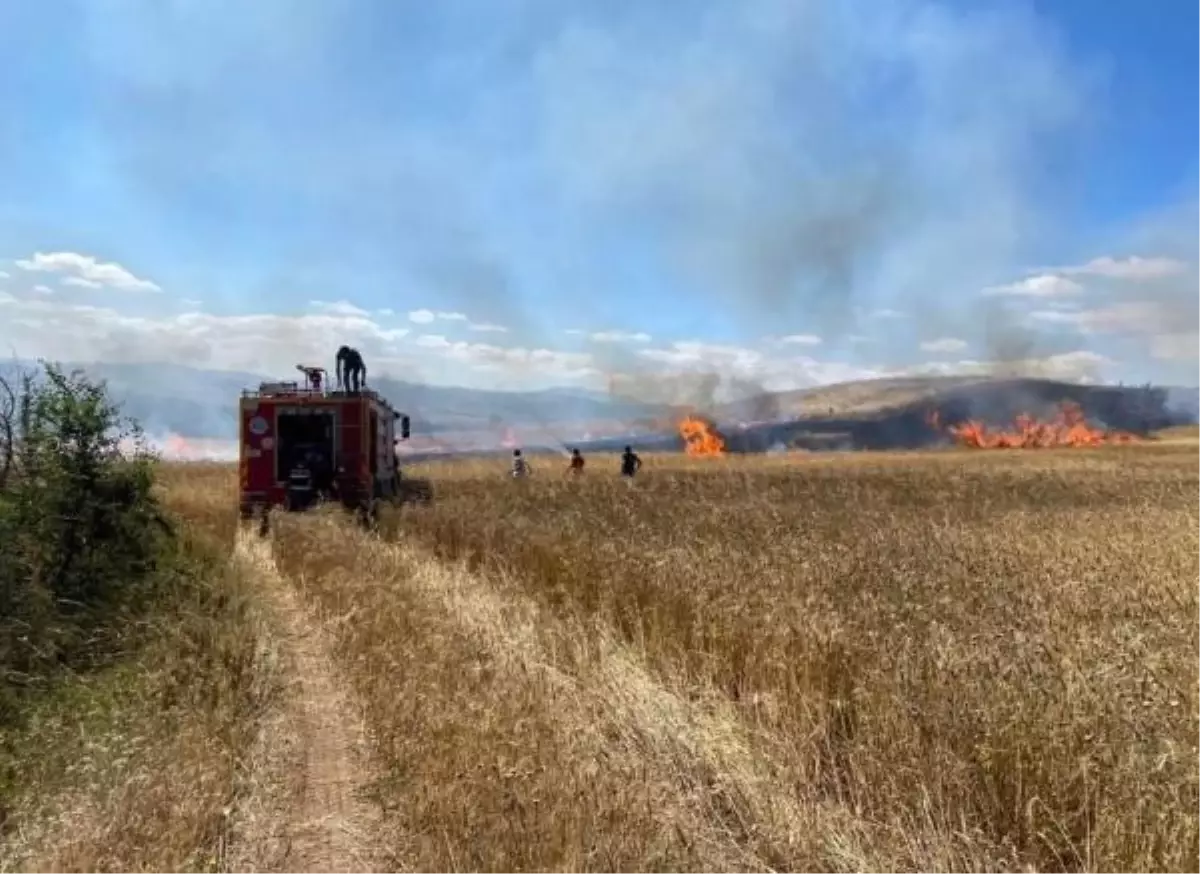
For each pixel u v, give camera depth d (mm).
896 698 7320
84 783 6836
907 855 5953
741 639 9617
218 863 6004
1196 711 6586
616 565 13148
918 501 30844
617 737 7848
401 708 8000
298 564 16234
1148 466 52094
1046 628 8977
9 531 11219
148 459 13867
